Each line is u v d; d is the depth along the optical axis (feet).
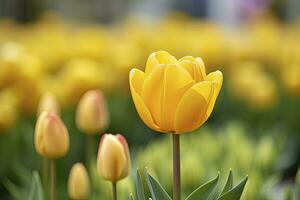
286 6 45.11
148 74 5.94
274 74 21.68
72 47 20.80
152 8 55.77
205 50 20.72
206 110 5.87
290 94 17.78
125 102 17.04
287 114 18.43
